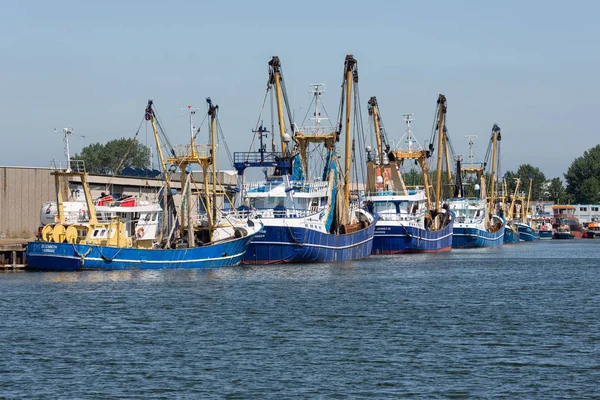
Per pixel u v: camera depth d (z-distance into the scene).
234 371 91.38
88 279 165.62
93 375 90.12
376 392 83.69
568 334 111.50
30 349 101.88
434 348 102.50
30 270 181.25
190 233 190.88
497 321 122.00
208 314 126.62
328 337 109.25
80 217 184.62
